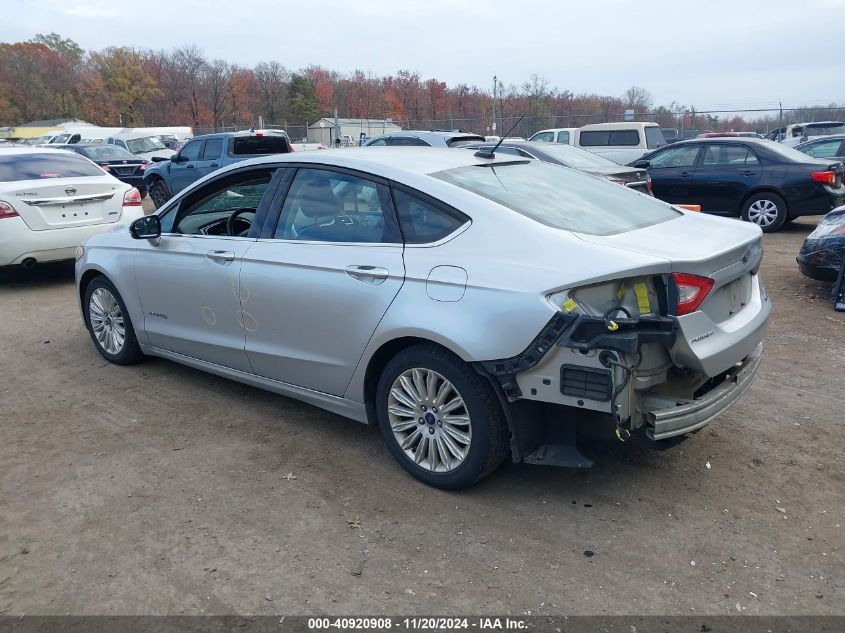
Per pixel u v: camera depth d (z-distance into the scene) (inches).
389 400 146.3
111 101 2815.0
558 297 120.0
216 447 163.9
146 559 121.8
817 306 278.1
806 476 146.6
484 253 130.9
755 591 111.6
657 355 124.2
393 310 139.1
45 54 3159.5
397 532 128.6
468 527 129.7
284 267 159.6
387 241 145.3
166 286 191.2
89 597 112.2
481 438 132.6
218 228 199.0
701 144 480.7
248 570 118.3
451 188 140.8
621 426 124.5
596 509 135.2
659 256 120.2
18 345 245.8
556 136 773.3
